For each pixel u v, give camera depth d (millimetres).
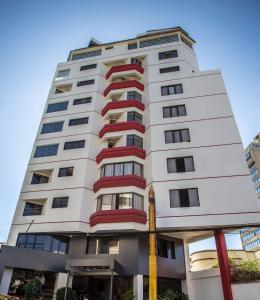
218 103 26906
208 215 21125
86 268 20500
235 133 24594
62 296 18688
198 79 29438
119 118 30312
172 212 21828
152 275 14312
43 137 30500
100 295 23500
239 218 20500
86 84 34562
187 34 37000
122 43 37906
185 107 27609
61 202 24984
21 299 18672
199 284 21500
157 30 38625
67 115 31734
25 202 26094
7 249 19969
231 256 31625
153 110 28344
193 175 23219
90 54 39000
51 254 21516
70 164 27328
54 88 35531
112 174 25203
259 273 18938
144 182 24406
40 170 27812
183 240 24547
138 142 27234
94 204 24859
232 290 18453
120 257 21297
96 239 23172
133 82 31844
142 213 22484
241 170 22516
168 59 32812
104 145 28609
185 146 24969
